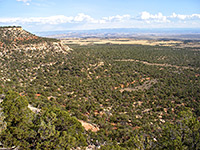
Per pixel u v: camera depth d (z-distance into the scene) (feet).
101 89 153.38
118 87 171.94
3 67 156.25
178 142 40.47
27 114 47.16
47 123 44.27
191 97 148.05
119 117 96.89
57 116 51.19
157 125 88.79
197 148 39.83
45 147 39.99
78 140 48.65
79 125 54.39
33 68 177.37
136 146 48.08
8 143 38.86
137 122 92.53
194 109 123.95
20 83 134.41
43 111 51.03
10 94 53.72
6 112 44.83
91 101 118.52
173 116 110.11
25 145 39.88
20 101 49.14
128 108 117.50
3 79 132.36
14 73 152.15
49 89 130.41
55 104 93.61
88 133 61.72
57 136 42.78
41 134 41.24
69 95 123.54
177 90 159.84
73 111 88.69
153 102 136.77
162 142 44.21
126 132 71.51
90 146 53.72
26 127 43.34
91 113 96.68
